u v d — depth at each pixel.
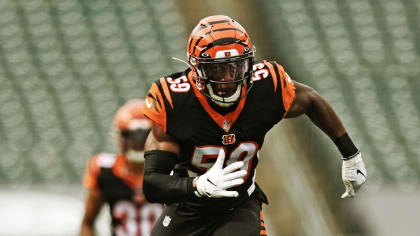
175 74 11.74
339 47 42.00
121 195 17.75
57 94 39.25
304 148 26.00
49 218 27.59
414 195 34.78
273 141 26.08
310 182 24.98
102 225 22.89
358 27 42.94
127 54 41.31
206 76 11.04
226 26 11.02
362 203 31.56
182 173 12.02
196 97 11.26
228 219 12.16
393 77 40.44
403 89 40.03
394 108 39.25
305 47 41.91
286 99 11.70
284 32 42.59
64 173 35.69
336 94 39.69
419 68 40.94
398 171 36.66
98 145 36.91
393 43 42.22
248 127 11.44
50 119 38.06
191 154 11.48
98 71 40.34
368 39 42.41
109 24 42.53
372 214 32.31
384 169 36.72
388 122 38.59
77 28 42.25
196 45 11.02
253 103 11.46
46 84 39.69
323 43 42.19
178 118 11.23
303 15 43.38
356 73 40.59
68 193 32.69
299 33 42.56
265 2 40.12
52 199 30.05
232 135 11.34
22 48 41.22
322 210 24.80
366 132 38.12
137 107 17.89
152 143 11.41
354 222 25.84
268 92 11.59
